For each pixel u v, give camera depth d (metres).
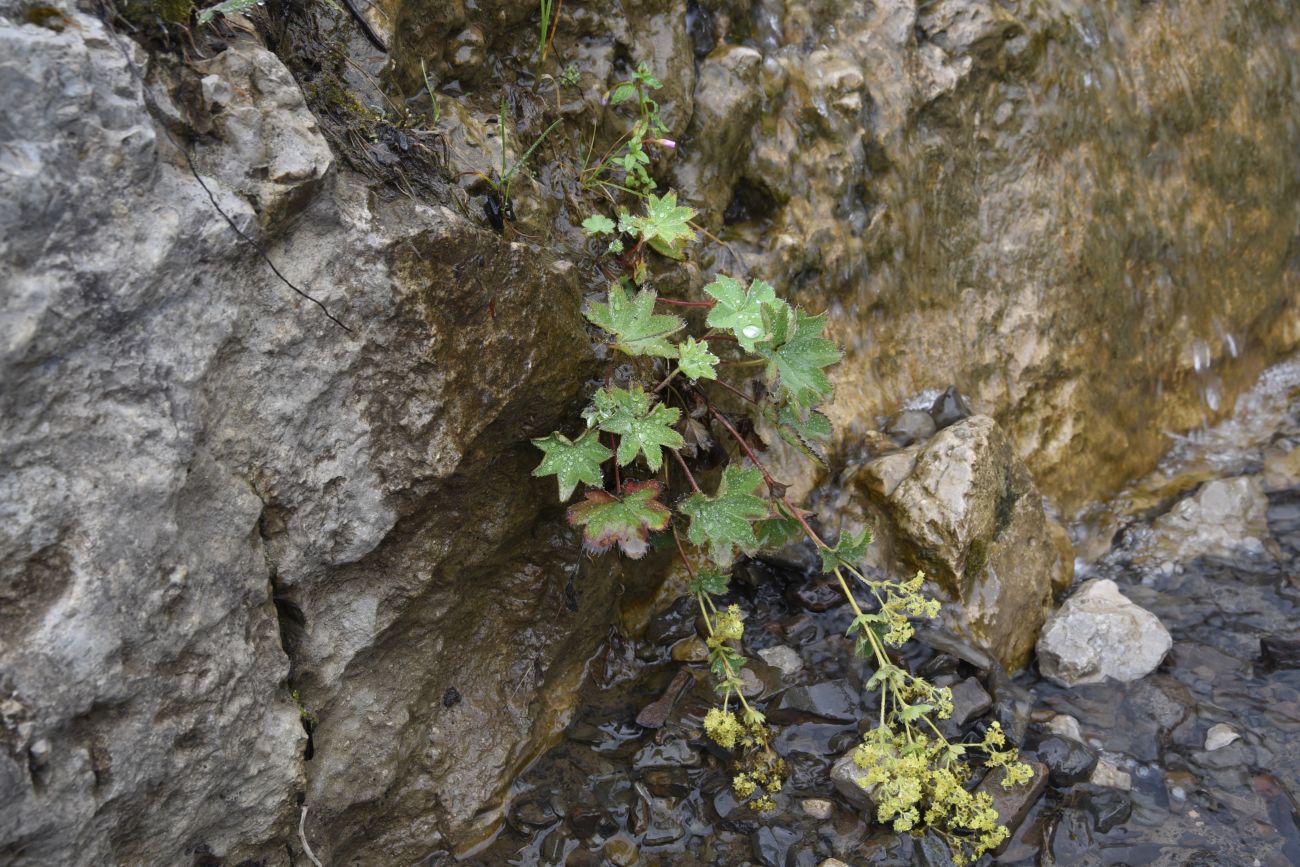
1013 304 3.85
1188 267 4.29
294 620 2.24
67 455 1.76
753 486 2.75
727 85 3.33
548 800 2.70
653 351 2.56
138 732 1.86
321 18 2.40
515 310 2.38
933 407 3.69
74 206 1.74
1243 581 3.62
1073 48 3.91
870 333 3.65
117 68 1.80
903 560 3.27
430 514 2.38
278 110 2.06
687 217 2.78
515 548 2.71
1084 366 3.99
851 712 2.95
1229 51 4.30
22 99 1.68
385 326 2.17
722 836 2.68
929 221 3.72
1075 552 3.86
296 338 2.08
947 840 2.64
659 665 3.09
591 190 2.96
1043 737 2.96
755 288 2.65
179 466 1.89
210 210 1.91
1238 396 4.56
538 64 3.00
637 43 3.18
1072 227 3.93
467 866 2.58
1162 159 4.18
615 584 3.00
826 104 3.51
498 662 2.74
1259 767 2.93
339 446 2.17
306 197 2.06
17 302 1.68
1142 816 2.79
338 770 2.35
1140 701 3.13
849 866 2.59
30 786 1.70
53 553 1.74
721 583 2.95
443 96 2.70
